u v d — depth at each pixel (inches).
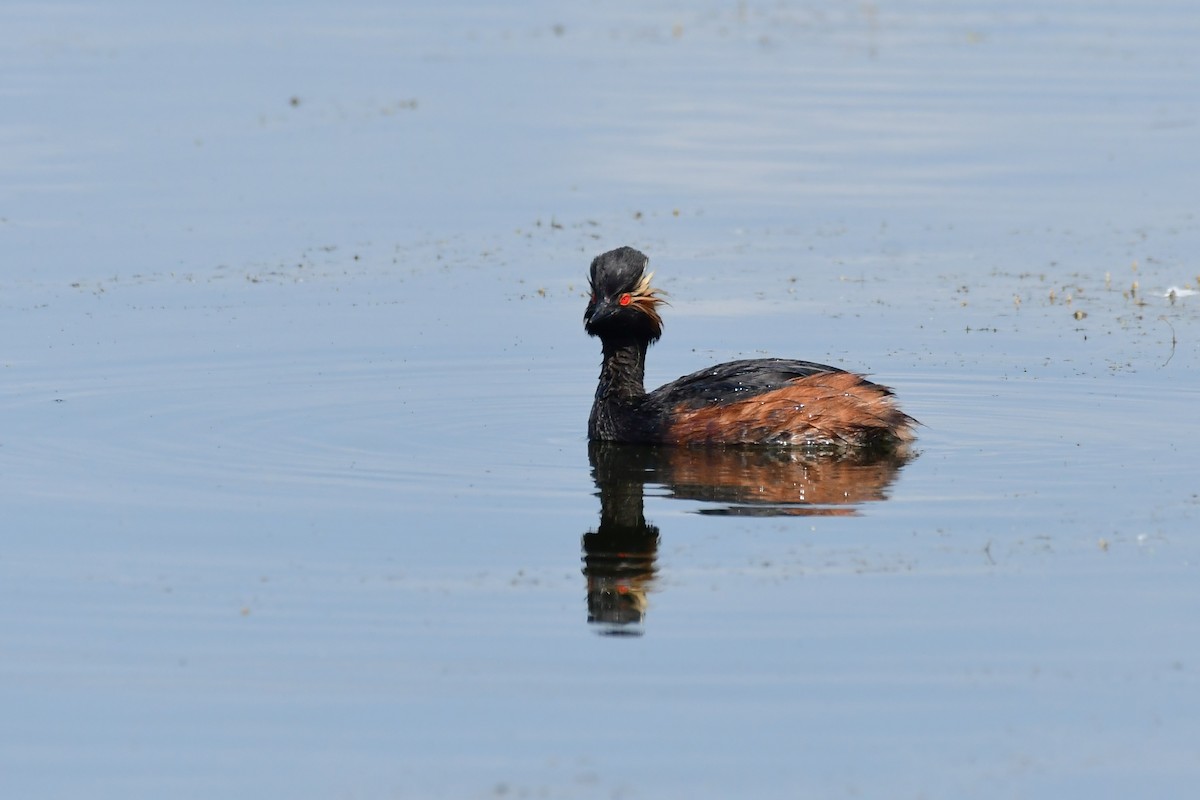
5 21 1784.0
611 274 701.9
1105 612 498.3
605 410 701.3
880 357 800.9
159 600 512.1
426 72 1518.2
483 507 601.3
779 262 981.8
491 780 404.5
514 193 1141.1
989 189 1147.3
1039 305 888.9
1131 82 1471.5
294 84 1464.1
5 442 674.8
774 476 642.2
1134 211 1086.4
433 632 489.4
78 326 850.1
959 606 503.8
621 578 529.0
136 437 683.4
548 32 1744.6
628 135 1298.0
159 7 1892.2
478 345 828.6
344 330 848.3
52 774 409.4
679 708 441.7
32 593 516.7
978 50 1638.8
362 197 1122.7
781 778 404.8
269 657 473.1
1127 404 725.3
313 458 660.1
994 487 618.2
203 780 406.0
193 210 1087.6
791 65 1568.7
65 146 1248.2
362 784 403.5
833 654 471.8
